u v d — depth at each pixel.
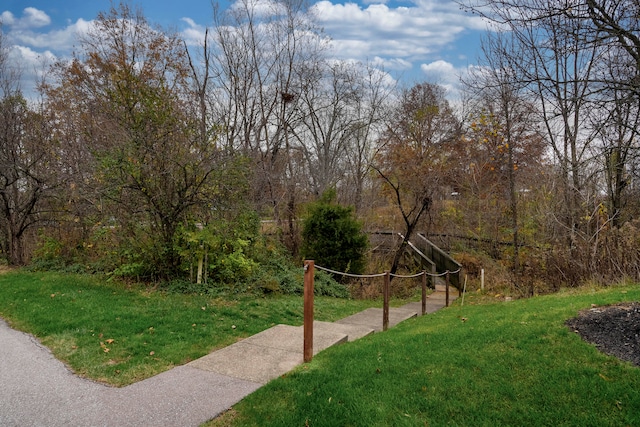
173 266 10.05
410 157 19.25
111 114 10.31
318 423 3.78
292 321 8.23
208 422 3.91
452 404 3.99
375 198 22.14
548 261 10.97
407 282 14.86
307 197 21.00
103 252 10.67
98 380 4.84
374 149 24.03
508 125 15.20
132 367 5.22
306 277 5.40
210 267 9.78
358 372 4.81
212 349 6.08
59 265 11.83
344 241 13.45
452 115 24.97
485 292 13.49
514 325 6.03
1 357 5.52
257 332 7.07
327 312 9.70
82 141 14.70
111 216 10.21
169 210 9.68
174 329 6.82
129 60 19.05
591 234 10.59
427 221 20.50
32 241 13.73
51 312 7.36
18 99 12.80
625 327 5.33
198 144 9.69
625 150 9.30
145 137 9.22
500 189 19.19
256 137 19.83
